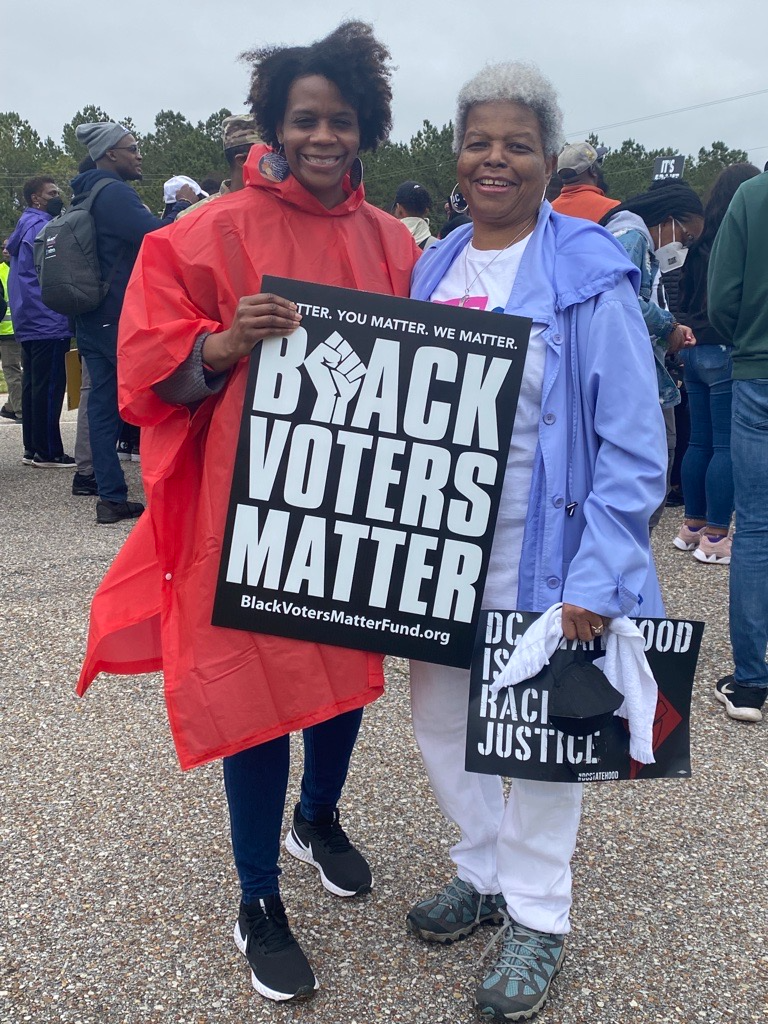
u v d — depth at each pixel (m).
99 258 5.14
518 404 1.86
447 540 1.88
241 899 2.10
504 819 2.03
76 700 3.35
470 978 2.05
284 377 1.85
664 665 1.88
